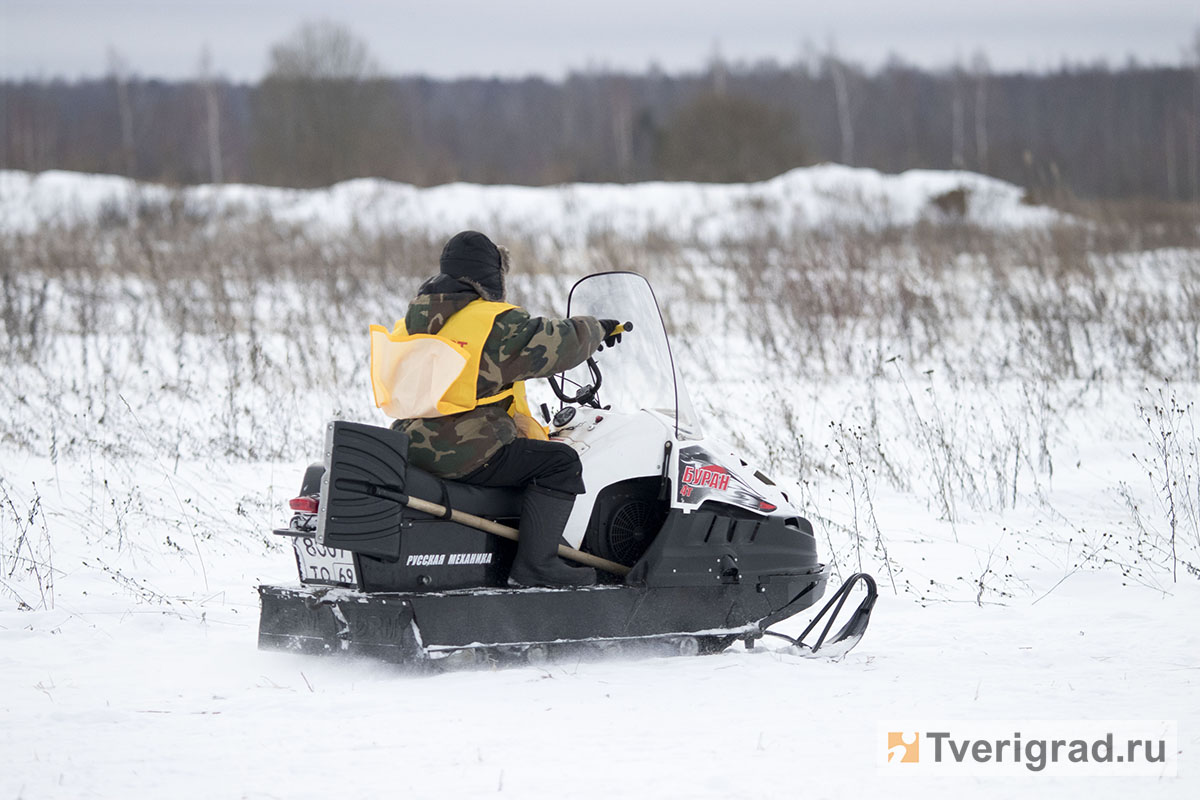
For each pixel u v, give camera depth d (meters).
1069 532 24.95
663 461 16.95
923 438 31.72
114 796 10.85
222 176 184.25
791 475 29.39
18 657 16.28
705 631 17.02
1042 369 38.69
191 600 19.86
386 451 14.90
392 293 50.25
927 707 14.25
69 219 90.44
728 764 11.88
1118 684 15.49
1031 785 11.52
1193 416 33.44
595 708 13.90
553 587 15.96
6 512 23.72
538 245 66.00
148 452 29.16
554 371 15.92
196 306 47.72
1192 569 21.53
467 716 13.41
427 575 15.53
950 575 22.30
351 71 162.25
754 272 54.62
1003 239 71.50
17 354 38.91
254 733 12.73
